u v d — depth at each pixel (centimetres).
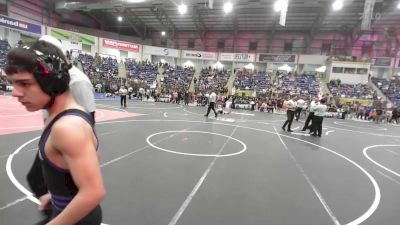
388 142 1020
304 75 3006
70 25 3100
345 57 2850
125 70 2978
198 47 3544
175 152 614
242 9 2697
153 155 577
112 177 429
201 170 497
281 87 2814
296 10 2555
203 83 2969
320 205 378
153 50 3278
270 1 2391
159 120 1146
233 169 516
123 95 1612
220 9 2734
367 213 361
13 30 2273
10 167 439
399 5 2112
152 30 3631
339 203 389
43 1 2753
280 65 3212
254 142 805
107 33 3409
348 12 2481
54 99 102
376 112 1981
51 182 103
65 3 2736
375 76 3097
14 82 95
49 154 97
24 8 2559
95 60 2805
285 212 348
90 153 92
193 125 1070
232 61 3244
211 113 1638
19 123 817
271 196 398
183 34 3572
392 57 2862
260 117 1614
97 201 92
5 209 305
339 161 646
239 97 2470
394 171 590
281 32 3234
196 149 659
